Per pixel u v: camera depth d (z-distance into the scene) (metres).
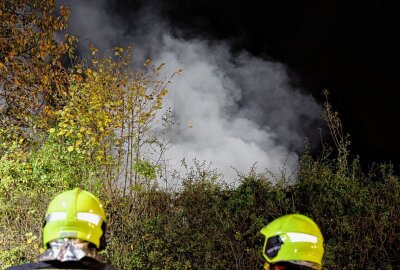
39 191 7.90
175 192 8.03
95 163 8.10
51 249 2.38
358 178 7.41
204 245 7.52
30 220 7.84
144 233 7.80
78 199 2.50
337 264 6.98
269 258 2.42
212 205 7.70
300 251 2.36
